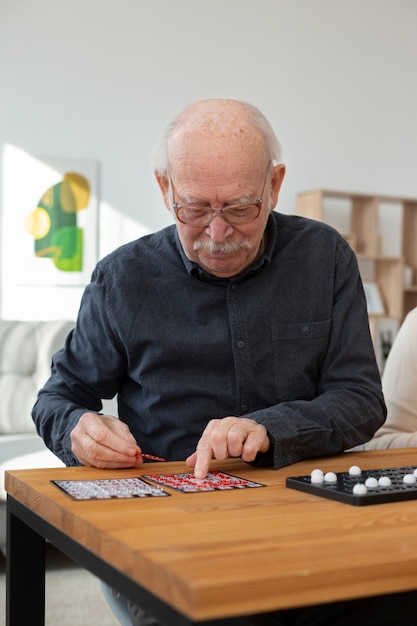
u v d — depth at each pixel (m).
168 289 1.60
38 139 4.68
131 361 1.61
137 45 4.89
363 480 1.17
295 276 1.62
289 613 1.25
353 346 1.60
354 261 1.70
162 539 0.85
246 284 1.59
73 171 4.74
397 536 0.89
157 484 1.18
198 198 1.38
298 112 5.31
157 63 4.94
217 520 0.95
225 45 5.11
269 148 1.45
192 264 1.57
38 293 4.70
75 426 1.39
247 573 0.73
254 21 5.18
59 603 2.83
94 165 4.79
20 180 4.64
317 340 1.61
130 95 4.88
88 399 1.65
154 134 4.93
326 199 5.41
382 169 5.55
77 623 2.63
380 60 5.53
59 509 1.03
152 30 4.92
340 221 5.45
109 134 4.83
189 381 1.59
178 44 4.99
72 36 4.74
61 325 3.63
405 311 5.57
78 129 4.77
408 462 1.41
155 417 1.60
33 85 4.66
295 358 1.60
